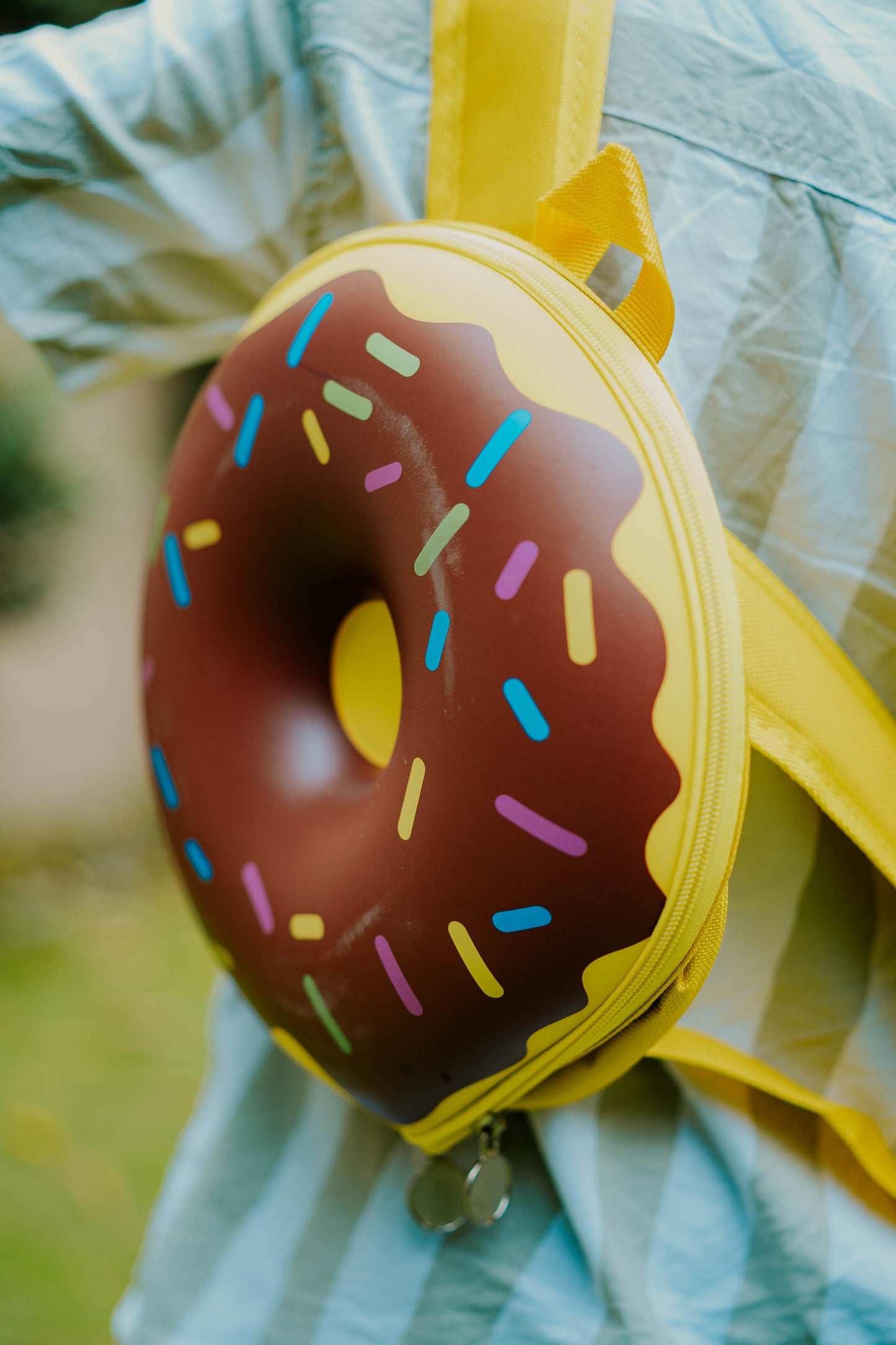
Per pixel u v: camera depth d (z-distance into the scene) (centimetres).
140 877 207
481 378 46
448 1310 54
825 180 49
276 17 54
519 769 45
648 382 45
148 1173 117
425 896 47
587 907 45
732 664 44
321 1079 57
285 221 57
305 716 54
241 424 53
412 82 52
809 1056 52
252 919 53
